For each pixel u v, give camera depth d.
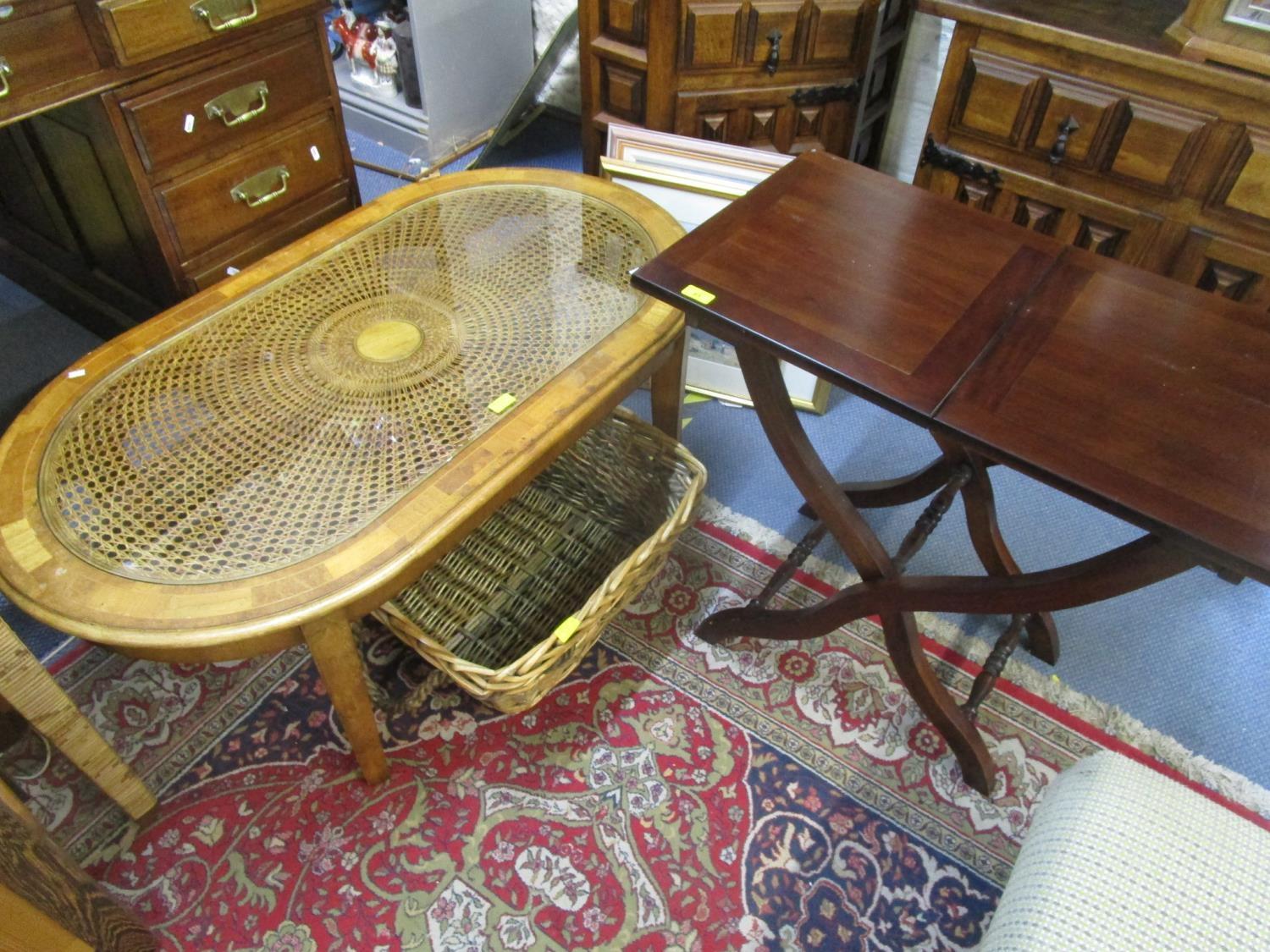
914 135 2.14
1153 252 1.47
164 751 1.34
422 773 1.33
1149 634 1.56
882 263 1.04
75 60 1.31
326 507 1.06
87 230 1.71
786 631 1.40
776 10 1.66
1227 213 1.36
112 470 1.09
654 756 1.37
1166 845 0.86
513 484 1.12
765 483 1.78
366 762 1.26
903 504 1.55
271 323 1.29
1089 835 0.87
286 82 1.64
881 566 1.20
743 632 1.46
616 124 1.82
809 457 1.16
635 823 1.29
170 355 1.24
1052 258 1.06
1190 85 1.28
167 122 1.47
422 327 1.29
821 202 1.13
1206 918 0.81
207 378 1.21
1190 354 0.95
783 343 0.93
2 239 1.98
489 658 1.42
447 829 1.28
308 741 1.36
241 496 1.07
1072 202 1.49
